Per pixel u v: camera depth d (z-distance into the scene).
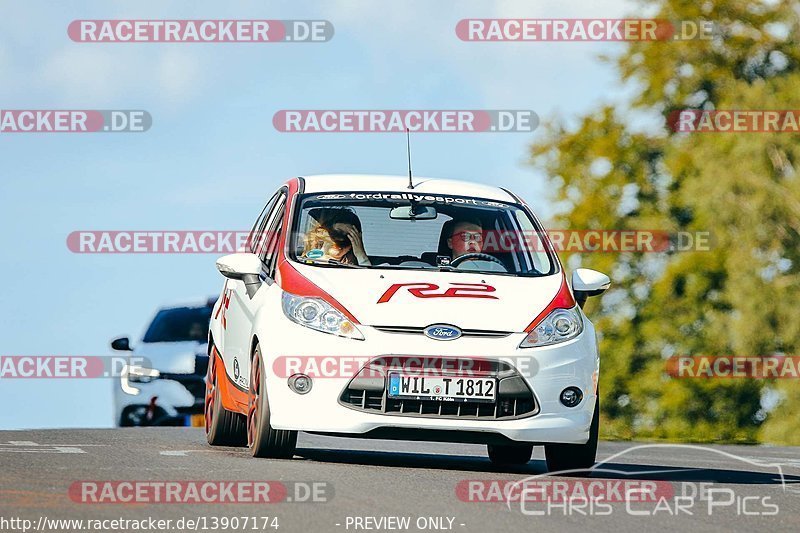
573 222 127.00
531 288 30.59
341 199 32.97
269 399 28.92
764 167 115.12
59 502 21.72
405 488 24.80
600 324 122.25
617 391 121.00
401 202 33.06
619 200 127.81
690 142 122.50
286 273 30.42
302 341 28.67
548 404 28.77
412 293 29.44
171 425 65.25
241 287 33.16
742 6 127.25
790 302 111.31
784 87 117.31
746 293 111.00
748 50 126.56
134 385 65.38
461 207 33.25
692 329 119.00
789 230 114.75
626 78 129.88
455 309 29.11
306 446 36.59
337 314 28.88
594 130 129.62
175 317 67.25
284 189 34.59
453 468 30.11
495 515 22.08
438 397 28.31
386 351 28.34
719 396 115.62
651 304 120.06
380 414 28.17
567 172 130.25
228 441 34.88
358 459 31.34
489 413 28.55
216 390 34.81
